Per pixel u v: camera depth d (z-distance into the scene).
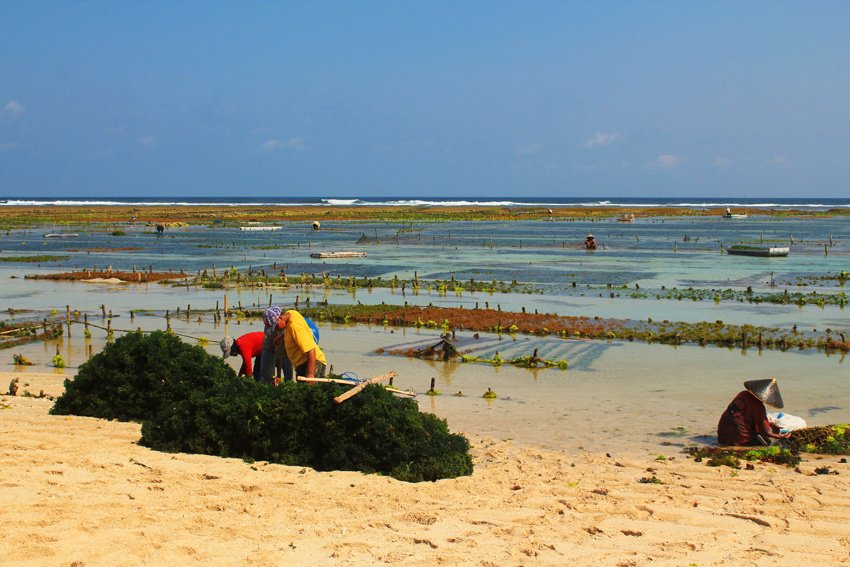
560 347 24.61
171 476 10.02
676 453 13.32
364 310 31.64
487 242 78.00
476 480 10.95
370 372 20.81
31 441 11.41
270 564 7.31
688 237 82.75
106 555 7.23
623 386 19.12
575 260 58.62
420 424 11.46
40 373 19.98
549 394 18.25
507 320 29.30
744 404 13.98
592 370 21.11
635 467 12.22
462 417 15.95
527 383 19.52
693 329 27.34
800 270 50.19
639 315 31.56
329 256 60.34
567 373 20.77
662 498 10.30
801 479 11.56
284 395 11.66
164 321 29.92
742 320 30.17
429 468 10.95
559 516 9.27
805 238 81.06
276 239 84.25
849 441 13.80
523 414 16.22
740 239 80.25
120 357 13.90
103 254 64.44
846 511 9.86
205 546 7.66
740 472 11.99
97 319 30.17
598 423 15.46
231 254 64.81
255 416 11.48
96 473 9.90
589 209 185.12
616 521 9.16
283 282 42.91
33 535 7.52
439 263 56.56
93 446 11.42
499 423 15.44
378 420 11.20
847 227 104.19
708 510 9.81
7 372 20.08
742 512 9.75
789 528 9.15
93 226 109.56
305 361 12.73
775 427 14.30
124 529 7.94
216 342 25.14
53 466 9.99
